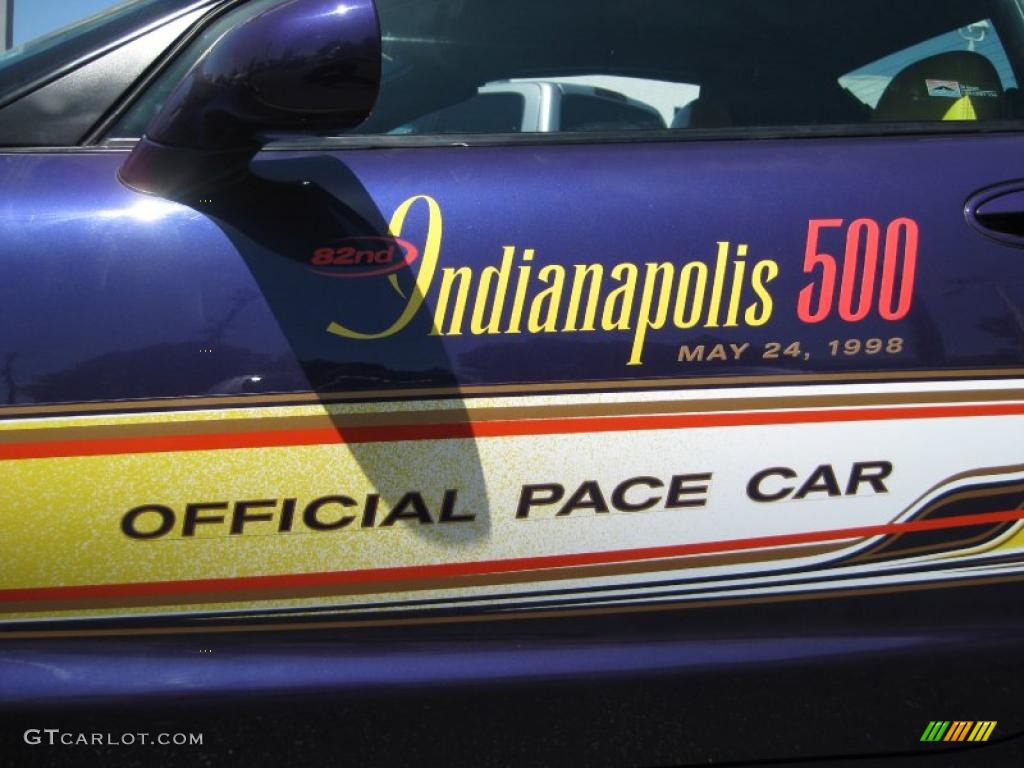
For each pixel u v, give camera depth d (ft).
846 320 4.14
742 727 4.26
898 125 4.64
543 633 4.13
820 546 4.14
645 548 4.08
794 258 4.17
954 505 4.18
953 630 4.25
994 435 4.18
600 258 4.10
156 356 3.93
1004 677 4.32
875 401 4.13
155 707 3.99
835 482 4.12
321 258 4.05
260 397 3.94
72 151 4.32
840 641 4.20
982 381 4.18
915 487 4.15
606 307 4.07
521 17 4.79
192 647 4.02
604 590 4.09
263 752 4.12
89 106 4.40
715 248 4.15
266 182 4.17
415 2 4.74
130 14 4.64
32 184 4.15
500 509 4.02
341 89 3.73
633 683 4.14
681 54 4.86
